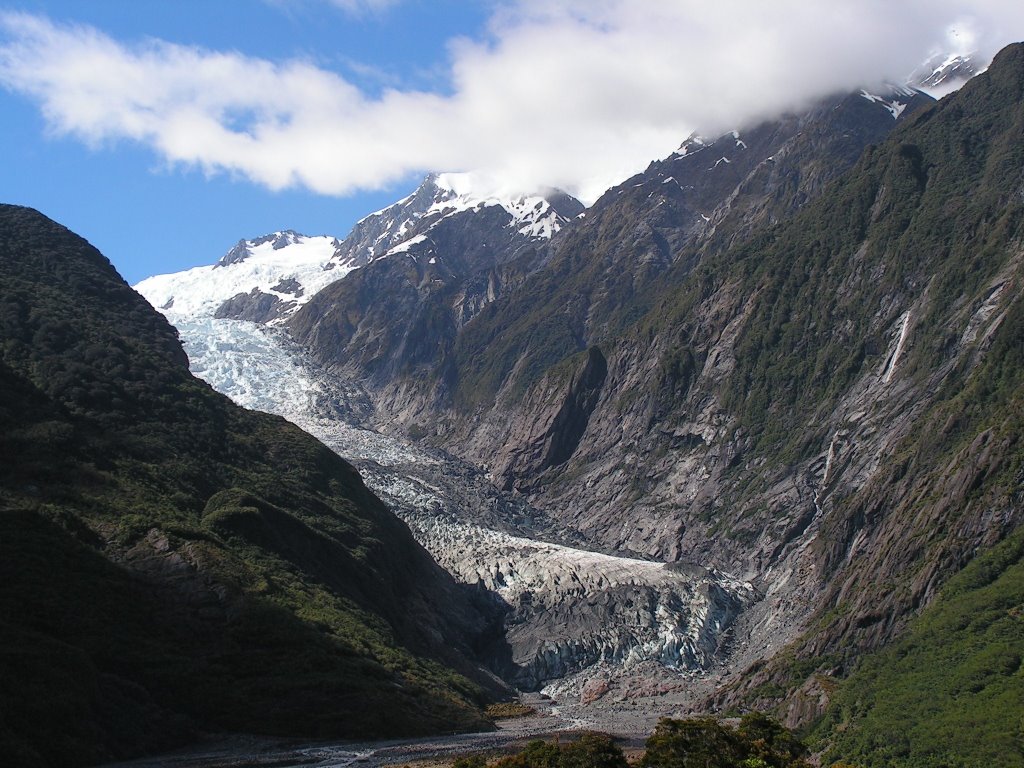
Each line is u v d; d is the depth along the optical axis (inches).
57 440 7381.9
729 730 5132.9
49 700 5093.5
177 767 5093.5
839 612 7854.3
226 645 6284.5
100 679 5551.2
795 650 7706.7
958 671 6028.5
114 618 6033.5
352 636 7165.4
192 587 6535.4
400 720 6407.5
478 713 7180.1
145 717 5551.2
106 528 6727.4
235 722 5866.1
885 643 7180.1
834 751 5861.2
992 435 7854.3
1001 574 6875.0
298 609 7007.9
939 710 5753.0
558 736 6446.9
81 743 5083.7
